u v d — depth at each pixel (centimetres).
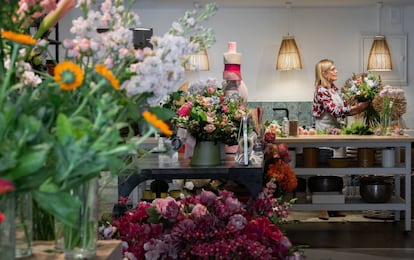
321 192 720
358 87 805
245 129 393
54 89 121
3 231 118
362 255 595
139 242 266
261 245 253
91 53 128
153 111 136
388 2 924
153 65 123
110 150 107
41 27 140
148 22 965
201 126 384
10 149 101
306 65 974
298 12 970
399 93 746
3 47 134
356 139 715
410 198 720
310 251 612
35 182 106
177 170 387
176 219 274
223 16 969
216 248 248
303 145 718
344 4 938
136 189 546
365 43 970
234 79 477
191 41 147
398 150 767
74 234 146
